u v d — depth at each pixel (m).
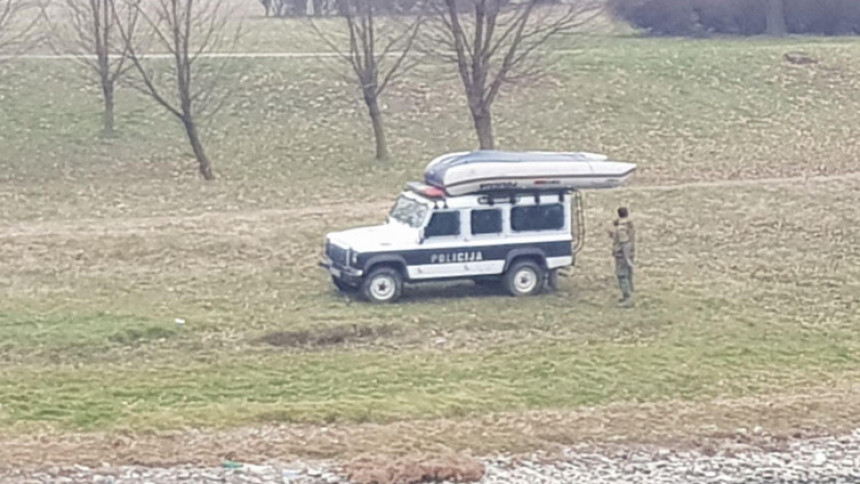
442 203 25.66
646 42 63.94
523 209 26.05
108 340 22.83
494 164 25.86
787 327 24.62
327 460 16.12
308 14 70.69
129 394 19.84
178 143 48.16
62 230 32.12
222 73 54.03
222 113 50.84
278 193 39.59
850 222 34.62
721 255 31.02
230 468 15.70
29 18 62.19
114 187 41.16
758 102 54.44
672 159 46.47
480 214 25.83
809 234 33.41
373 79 46.19
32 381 20.47
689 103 53.81
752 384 20.88
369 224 33.16
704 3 68.38
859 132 51.28
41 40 54.56
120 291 26.50
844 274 29.30
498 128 50.41
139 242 30.56
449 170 25.67
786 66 58.25
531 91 53.84
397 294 25.62
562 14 58.78
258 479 15.30
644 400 19.92
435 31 57.59
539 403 19.61
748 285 27.98
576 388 20.45
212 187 41.03
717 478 15.84
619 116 52.03
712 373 21.47
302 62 55.84
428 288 26.81
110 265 28.91
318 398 19.72
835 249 31.95
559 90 54.12
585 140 49.31
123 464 15.77
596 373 21.30
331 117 51.00
